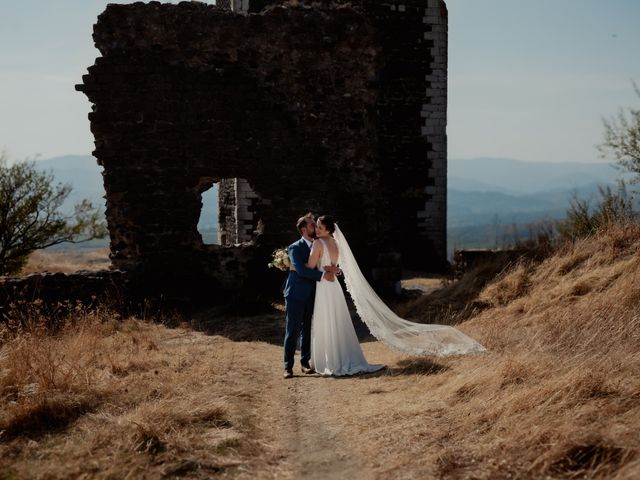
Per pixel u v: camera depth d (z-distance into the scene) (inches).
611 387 183.3
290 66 514.9
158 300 486.6
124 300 458.9
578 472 139.3
